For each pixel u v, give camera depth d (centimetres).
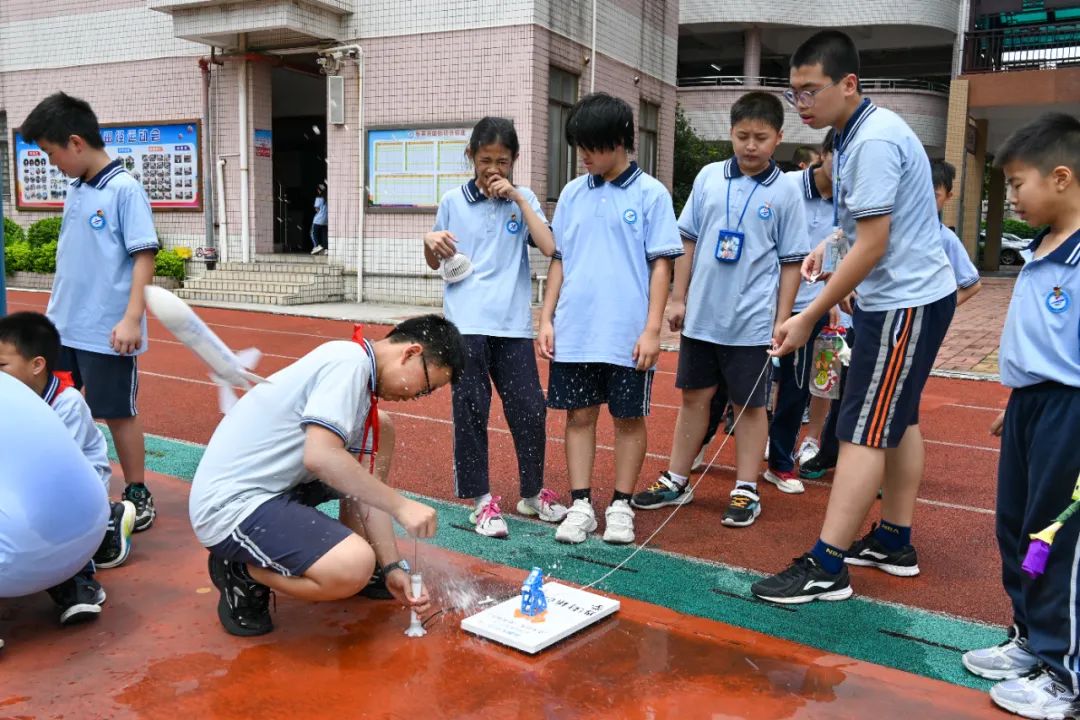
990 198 2473
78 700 247
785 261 413
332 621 304
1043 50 1908
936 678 272
